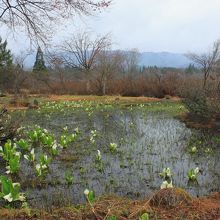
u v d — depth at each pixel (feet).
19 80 122.72
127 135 45.34
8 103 81.56
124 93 121.60
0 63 119.55
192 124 52.75
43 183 25.07
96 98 109.09
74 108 80.84
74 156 32.83
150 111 74.54
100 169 28.40
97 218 17.52
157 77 118.52
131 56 193.36
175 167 29.91
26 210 18.20
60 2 28.02
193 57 237.04
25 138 40.68
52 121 58.65
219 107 48.37
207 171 28.81
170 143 40.22
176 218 17.40
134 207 18.70
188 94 55.98
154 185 24.85
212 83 56.85
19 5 28.84
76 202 21.57
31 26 29.66
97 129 50.21
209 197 21.45
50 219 17.61
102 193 23.16
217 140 41.39
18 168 27.61
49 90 131.54
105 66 126.31
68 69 146.41
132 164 30.55
